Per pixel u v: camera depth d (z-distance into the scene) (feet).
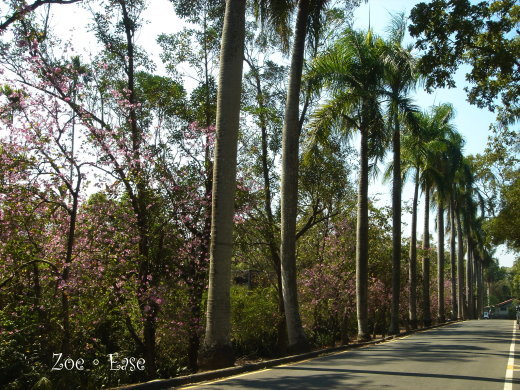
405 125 73.05
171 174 48.39
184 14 55.31
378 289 91.15
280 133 63.77
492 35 40.57
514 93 44.96
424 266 116.78
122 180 43.11
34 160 37.06
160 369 51.16
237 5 40.70
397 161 84.17
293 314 48.49
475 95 44.42
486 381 29.45
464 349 51.16
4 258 38.68
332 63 64.28
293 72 51.96
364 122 67.56
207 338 37.04
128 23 48.49
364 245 67.36
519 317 106.01
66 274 37.88
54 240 40.52
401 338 71.72
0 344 31.63
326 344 78.13
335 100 64.28
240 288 77.00
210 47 56.49
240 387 26.84
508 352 48.32
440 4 38.55
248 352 73.36
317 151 63.26
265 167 63.93
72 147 39.17
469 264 199.41
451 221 163.84
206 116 54.90
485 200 168.66
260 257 69.31
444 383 28.35
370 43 70.28
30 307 38.09
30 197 37.60
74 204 38.40
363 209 67.77
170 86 52.34
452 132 115.65
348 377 30.42
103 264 40.60
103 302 40.81
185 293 49.49
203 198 50.24
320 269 78.18
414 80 71.00
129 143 44.73
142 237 45.34
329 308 78.59
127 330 51.31
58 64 40.06
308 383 27.99
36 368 31.71
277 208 66.03
